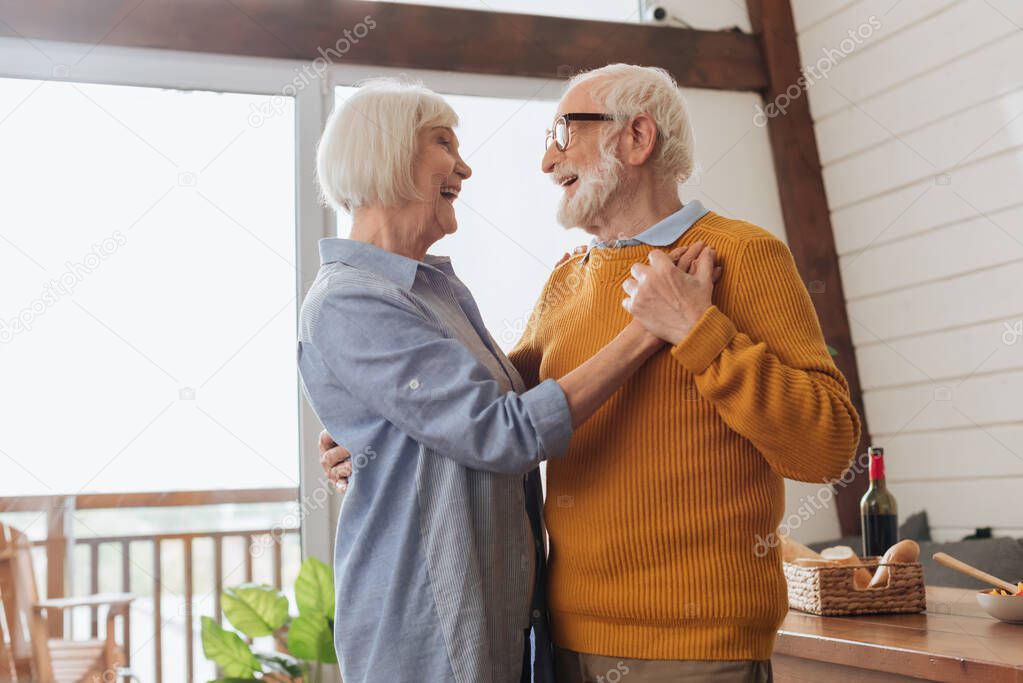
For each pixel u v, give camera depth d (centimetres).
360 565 149
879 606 200
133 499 392
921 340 397
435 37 388
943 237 385
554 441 141
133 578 406
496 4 427
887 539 221
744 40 440
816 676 182
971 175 371
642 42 421
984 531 368
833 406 139
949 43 377
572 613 155
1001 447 364
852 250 429
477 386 144
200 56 357
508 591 151
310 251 364
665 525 146
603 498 150
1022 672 139
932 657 153
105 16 343
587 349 159
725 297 147
